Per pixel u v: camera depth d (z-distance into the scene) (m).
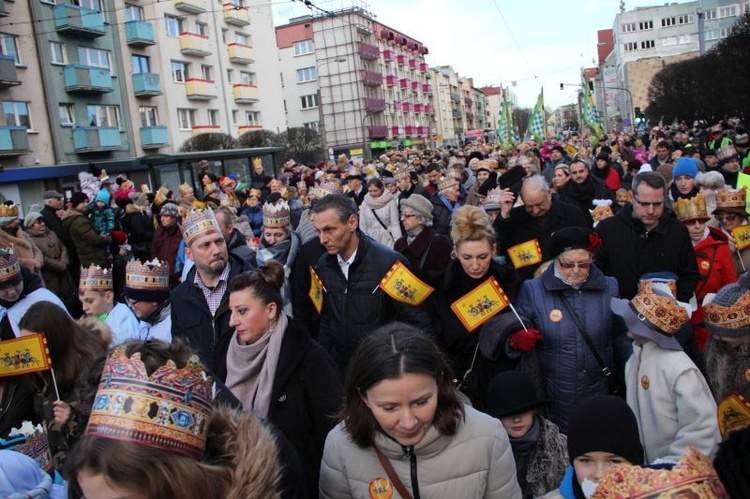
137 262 4.23
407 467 2.21
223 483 1.62
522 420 2.98
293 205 9.95
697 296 4.74
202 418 1.63
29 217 8.41
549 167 13.38
